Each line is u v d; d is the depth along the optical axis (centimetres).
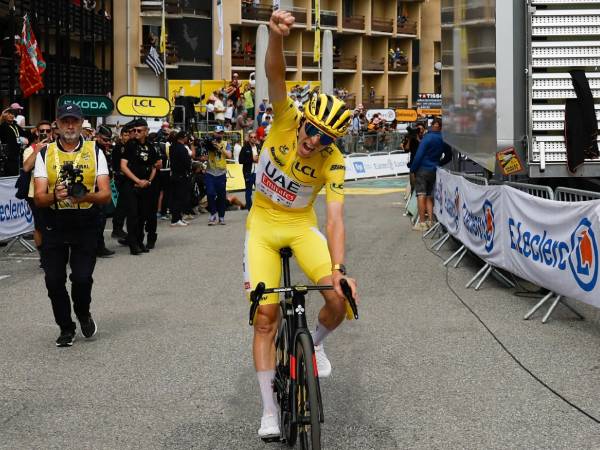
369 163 3017
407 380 531
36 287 885
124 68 4169
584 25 799
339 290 381
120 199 1123
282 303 416
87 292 636
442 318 707
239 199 2052
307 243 433
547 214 681
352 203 1964
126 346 627
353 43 5325
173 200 1489
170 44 4303
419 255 1087
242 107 3103
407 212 1650
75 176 605
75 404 493
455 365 563
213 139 1494
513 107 810
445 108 1271
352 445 421
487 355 586
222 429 449
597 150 809
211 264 1032
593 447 413
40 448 424
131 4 4159
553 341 621
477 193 891
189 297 816
